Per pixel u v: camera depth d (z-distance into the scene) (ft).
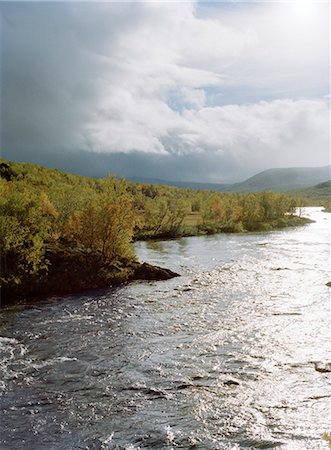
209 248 208.03
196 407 51.98
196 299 106.32
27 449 43.52
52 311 95.91
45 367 64.13
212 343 74.13
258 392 55.57
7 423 48.52
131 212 140.56
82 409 51.70
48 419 49.42
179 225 280.10
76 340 76.28
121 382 59.00
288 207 428.97
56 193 211.82
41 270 117.91
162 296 110.01
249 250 198.18
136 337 77.71
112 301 104.99
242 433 46.19
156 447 43.88
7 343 74.74
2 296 106.01
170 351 70.59
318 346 71.72
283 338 75.97
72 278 119.55
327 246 209.05
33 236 121.60
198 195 556.51
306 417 49.24
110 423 48.55
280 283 123.54
